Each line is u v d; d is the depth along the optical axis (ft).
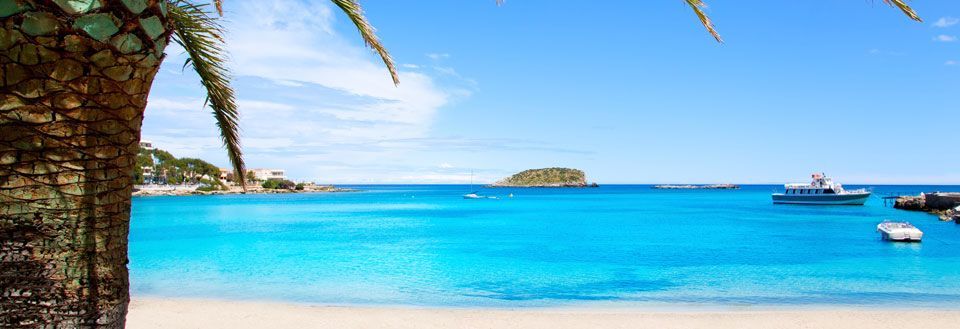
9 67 10.74
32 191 11.64
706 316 44.11
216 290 57.67
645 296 54.75
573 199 393.09
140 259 82.79
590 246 100.32
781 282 62.23
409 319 43.45
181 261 80.23
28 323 12.00
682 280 64.18
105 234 12.69
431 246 100.53
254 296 54.60
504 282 63.10
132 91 12.30
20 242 11.78
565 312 46.37
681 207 262.67
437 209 253.65
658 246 100.12
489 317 44.14
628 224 155.94
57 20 10.65
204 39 18.19
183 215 197.57
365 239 114.93
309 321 42.50
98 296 12.66
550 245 102.47
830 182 245.24
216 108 19.48
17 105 11.03
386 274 68.95
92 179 12.19
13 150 11.35
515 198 417.28
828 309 47.88
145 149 387.55
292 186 584.40
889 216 182.80
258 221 169.68
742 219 174.40
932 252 89.40
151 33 12.12
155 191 379.35
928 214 189.88
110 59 11.48
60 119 11.44
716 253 89.56
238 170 20.89
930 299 52.16
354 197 447.42
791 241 107.65
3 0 10.29
